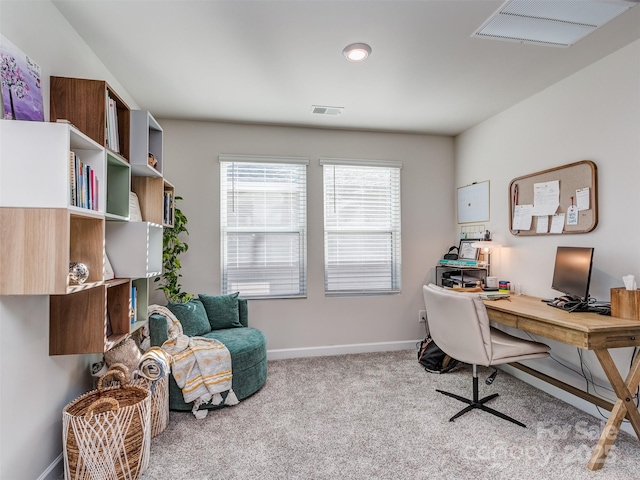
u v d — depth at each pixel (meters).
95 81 1.69
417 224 3.75
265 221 3.44
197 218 3.28
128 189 1.97
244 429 2.12
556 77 2.46
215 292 3.30
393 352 3.59
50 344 1.61
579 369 2.40
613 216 2.14
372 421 2.21
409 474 1.71
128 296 1.96
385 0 1.66
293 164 3.47
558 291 2.49
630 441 1.97
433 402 2.46
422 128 3.55
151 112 3.07
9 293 1.31
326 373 3.00
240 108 2.99
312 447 1.93
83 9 1.71
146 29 1.88
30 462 1.48
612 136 2.15
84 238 1.60
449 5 1.70
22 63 1.44
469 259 3.43
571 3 1.68
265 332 3.40
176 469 1.75
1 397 1.32
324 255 3.54
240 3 1.67
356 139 3.61
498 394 2.59
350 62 2.24
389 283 3.71
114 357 1.99
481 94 2.74
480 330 2.13
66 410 1.66
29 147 1.32
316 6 1.70
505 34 1.95
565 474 1.71
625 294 1.88
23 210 1.31
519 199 2.87
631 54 2.04
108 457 1.55
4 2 1.34
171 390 2.34
